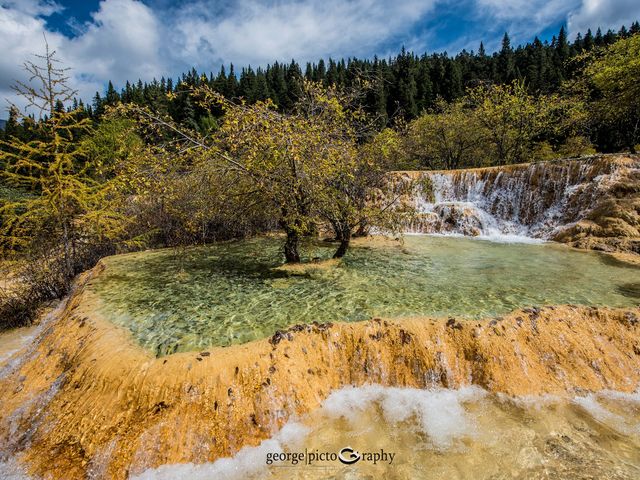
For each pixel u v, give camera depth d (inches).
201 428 203.3
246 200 436.5
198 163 366.3
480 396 237.5
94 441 200.5
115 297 348.8
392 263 450.6
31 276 440.8
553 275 395.5
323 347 256.7
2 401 249.4
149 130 381.1
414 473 186.1
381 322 272.4
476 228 672.4
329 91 464.8
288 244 448.8
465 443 203.0
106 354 241.3
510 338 260.4
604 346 265.1
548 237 604.7
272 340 248.8
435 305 307.4
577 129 1065.5
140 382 217.5
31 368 272.1
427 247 550.0
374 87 532.4
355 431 213.3
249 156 354.6
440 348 255.9
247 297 339.9
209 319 293.4
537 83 1937.7
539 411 224.7
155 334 268.5
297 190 385.4
